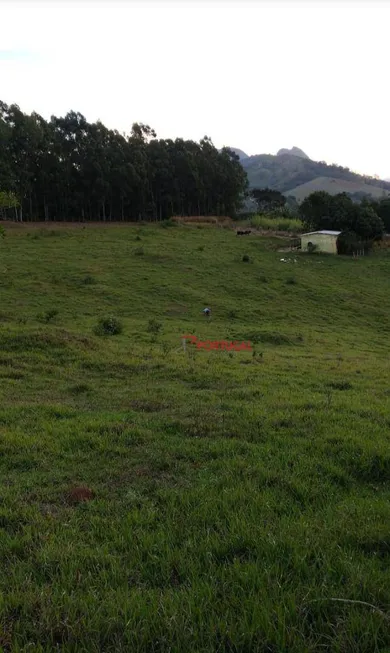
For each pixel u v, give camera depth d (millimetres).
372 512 4672
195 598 3314
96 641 2967
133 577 3682
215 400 10227
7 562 3910
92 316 28438
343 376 14922
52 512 4875
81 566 3807
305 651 2838
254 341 24359
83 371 13508
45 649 2920
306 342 25234
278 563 3766
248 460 6273
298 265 48781
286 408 9281
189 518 4590
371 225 59469
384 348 25641
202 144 92188
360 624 3018
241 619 3070
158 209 82875
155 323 24312
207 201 89875
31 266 38781
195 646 2926
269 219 74312
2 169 59062
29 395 10703
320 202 64312
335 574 3619
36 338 15867
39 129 66000
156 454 6582
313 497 5199
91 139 72562
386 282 45156
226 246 55000
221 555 3967
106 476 5898
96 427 7840
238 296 36969
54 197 70375
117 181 72750
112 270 39875
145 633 2990
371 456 6223
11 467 6281
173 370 13914
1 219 64625
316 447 6812
